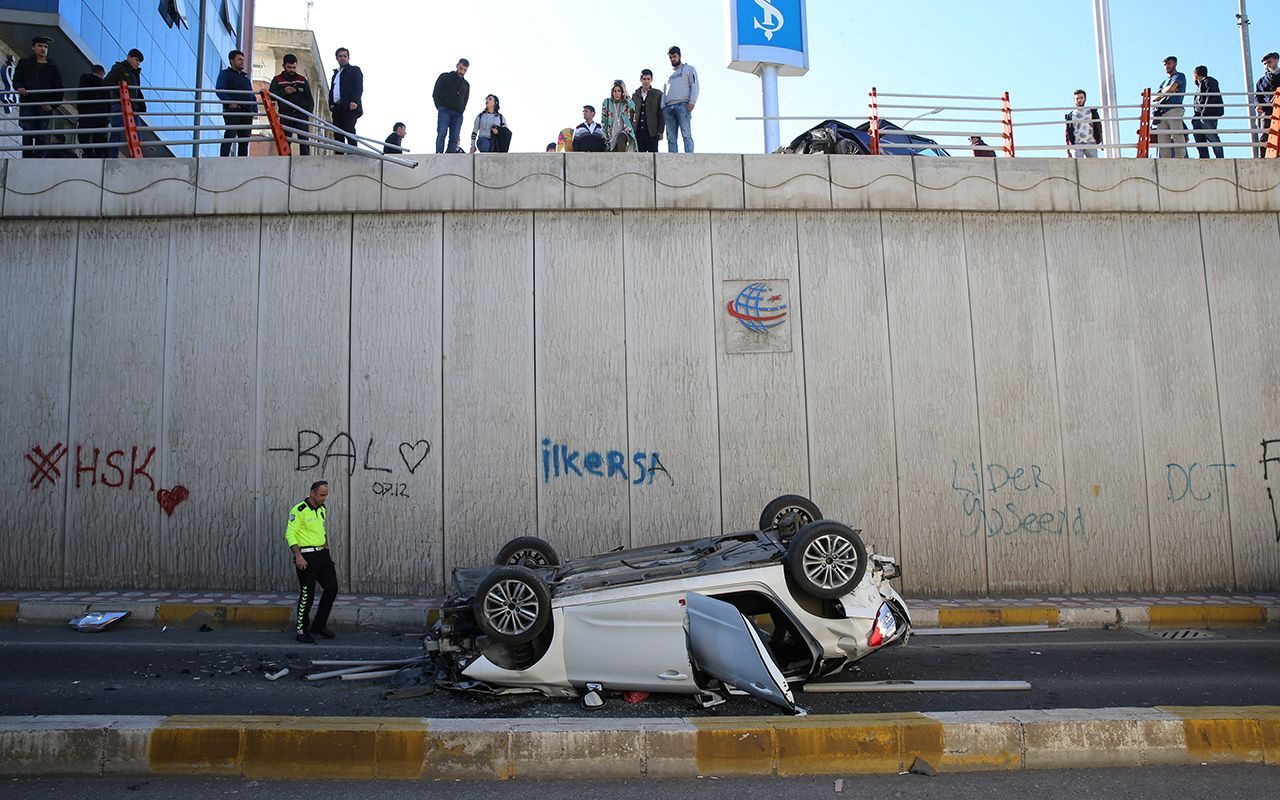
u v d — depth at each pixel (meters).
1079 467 12.71
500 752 5.62
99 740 5.57
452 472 12.28
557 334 12.52
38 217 12.41
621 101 14.55
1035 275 13.00
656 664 6.89
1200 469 12.82
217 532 12.16
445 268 12.57
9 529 12.12
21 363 12.35
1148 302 13.06
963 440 12.64
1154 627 11.12
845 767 5.69
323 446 12.29
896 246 12.91
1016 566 12.50
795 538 7.27
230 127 12.54
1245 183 13.23
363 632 10.59
